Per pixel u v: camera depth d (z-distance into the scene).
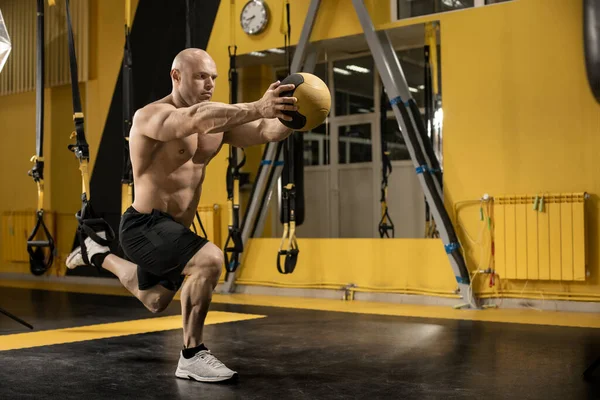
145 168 3.07
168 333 4.74
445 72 6.71
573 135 6.04
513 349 3.94
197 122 2.78
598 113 5.93
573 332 4.66
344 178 9.22
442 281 6.64
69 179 9.99
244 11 8.02
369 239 7.12
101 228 3.71
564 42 6.11
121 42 9.31
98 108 9.53
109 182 9.38
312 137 9.52
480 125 6.50
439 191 6.80
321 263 7.43
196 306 3.05
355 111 9.07
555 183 6.12
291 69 7.49
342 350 3.92
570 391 2.82
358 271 7.18
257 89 8.63
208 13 8.42
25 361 3.65
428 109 7.20
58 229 10.09
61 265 9.98
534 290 6.21
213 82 3.13
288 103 2.69
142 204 3.09
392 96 6.79
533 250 6.11
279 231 9.18
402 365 3.44
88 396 2.80
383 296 6.96
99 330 4.93
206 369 3.06
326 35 7.49
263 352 3.86
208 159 3.24
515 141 6.32
